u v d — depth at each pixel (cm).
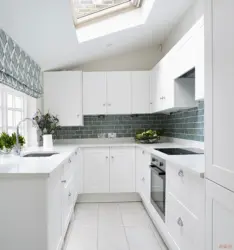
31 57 291
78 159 336
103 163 353
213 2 119
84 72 368
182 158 189
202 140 261
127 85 373
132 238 238
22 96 325
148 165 284
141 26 306
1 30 197
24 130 330
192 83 262
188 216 158
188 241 159
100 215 298
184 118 314
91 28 299
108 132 397
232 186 102
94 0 263
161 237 238
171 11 274
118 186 354
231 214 103
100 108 370
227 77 106
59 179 188
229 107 104
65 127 392
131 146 355
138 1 282
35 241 148
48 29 239
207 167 127
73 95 362
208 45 126
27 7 192
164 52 382
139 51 406
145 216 295
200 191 139
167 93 284
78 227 262
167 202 207
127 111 373
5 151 235
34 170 151
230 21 103
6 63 206
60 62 350
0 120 256
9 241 147
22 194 147
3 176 145
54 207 169
